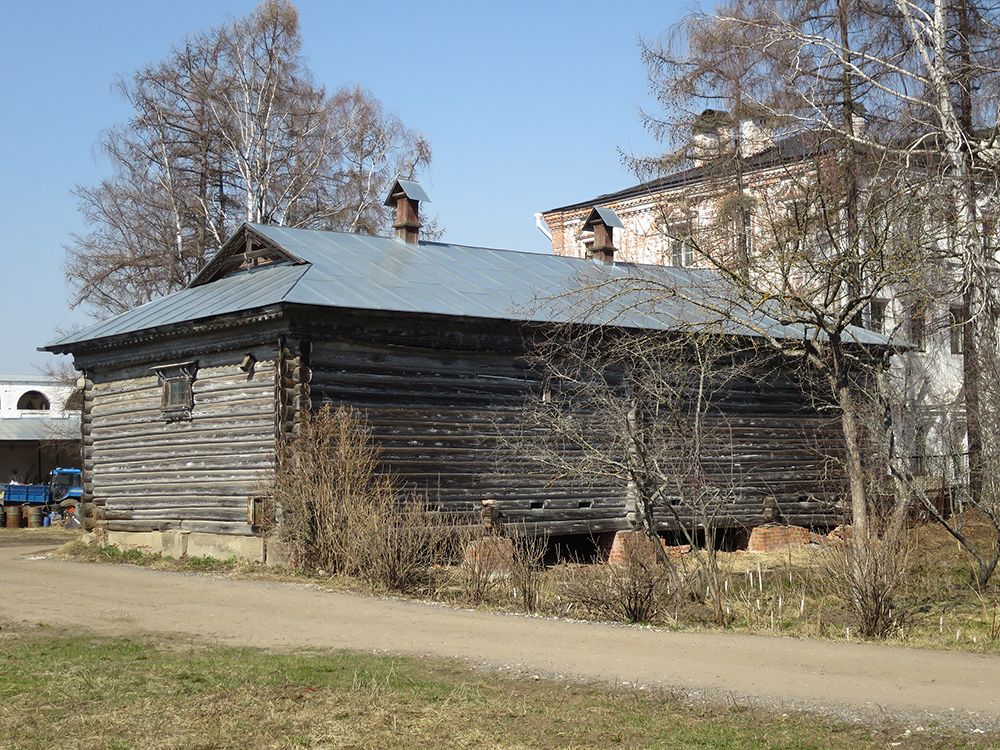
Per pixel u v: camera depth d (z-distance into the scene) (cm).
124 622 1566
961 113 3142
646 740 974
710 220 3541
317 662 1270
